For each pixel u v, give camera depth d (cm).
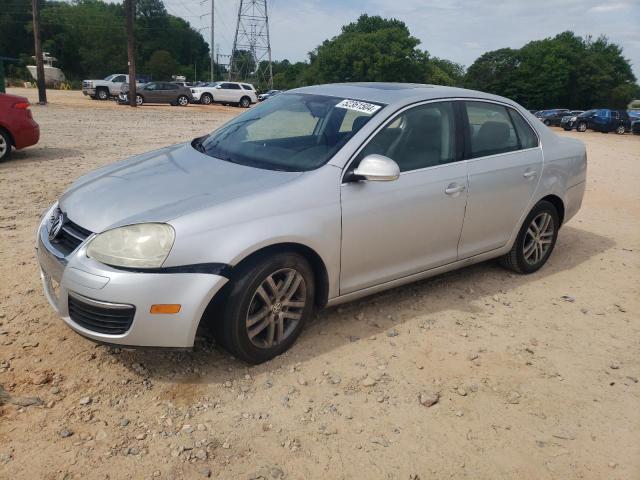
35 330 368
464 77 9569
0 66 2242
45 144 1197
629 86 9088
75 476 255
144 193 338
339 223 357
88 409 298
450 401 328
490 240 471
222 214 314
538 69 8788
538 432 308
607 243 660
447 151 427
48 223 357
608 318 451
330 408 313
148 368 336
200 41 11719
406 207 391
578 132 3544
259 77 8662
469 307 450
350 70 7600
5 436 274
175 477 259
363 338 389
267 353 346
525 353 387
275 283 342
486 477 273
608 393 347
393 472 272
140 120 2041
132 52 3028
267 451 279
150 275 295
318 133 396
